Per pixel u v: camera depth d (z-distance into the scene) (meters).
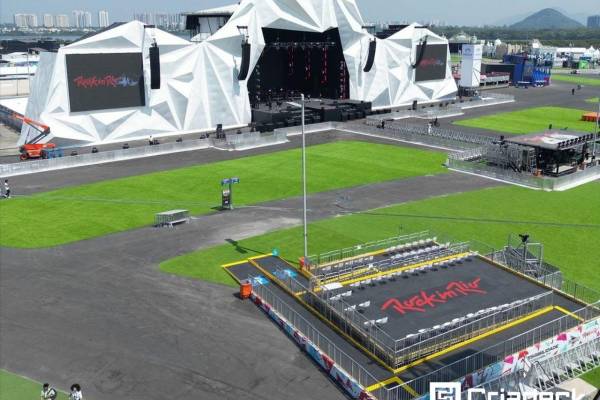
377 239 44.72
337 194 57.16
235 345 29.73
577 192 58.41
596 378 26.55
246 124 95.94
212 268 39.41
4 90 135.88
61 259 40.88
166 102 87.88
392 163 70.44
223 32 92.94
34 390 26.00
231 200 52.62
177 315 32.84
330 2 104.38
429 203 54.19
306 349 29.17
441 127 95.75
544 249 42.75
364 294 32.94
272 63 119.56
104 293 35.56
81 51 79.50
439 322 29.83
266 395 25.64
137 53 84.25
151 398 25.52
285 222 48.84
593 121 101.25
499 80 162.00
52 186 60.59
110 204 54.09
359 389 24.94
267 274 38.41
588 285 36.19
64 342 30.00
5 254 41.75
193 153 76.81
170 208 52.91
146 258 41.09
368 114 105.50
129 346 29.62
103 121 82.31
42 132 76.88
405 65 121.56
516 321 30.55
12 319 32.34
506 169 65.38
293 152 76.75
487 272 36.12
